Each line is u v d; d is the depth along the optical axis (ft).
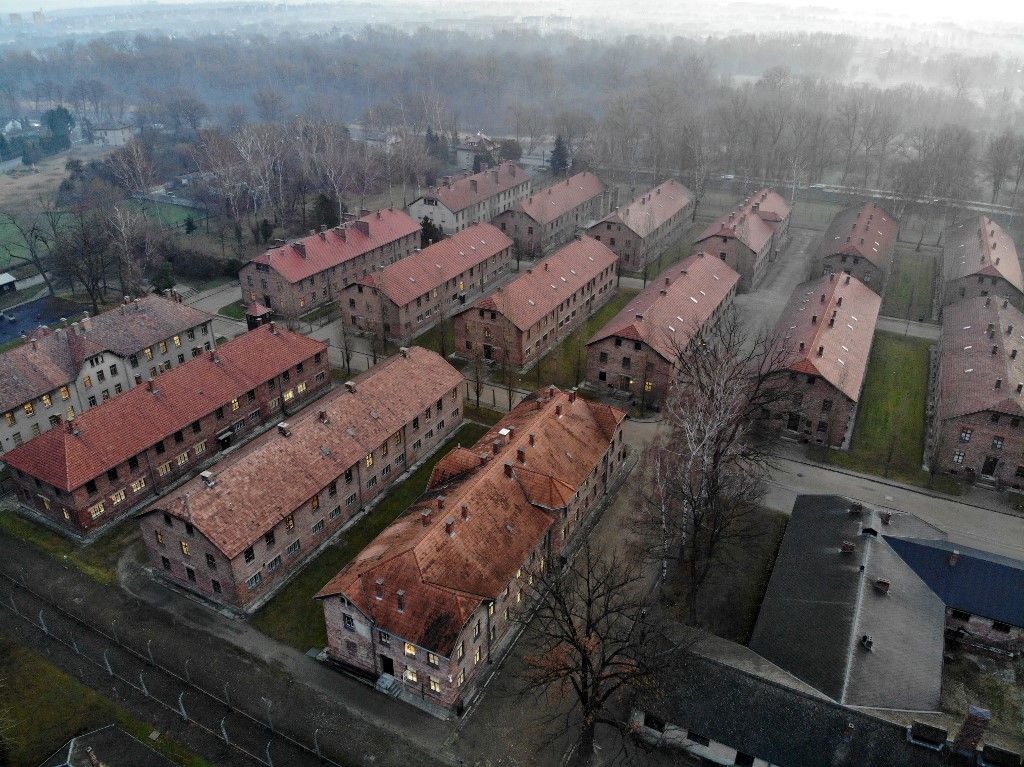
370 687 183.11
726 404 205.98
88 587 212.84
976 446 252.21
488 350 334.44
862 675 159.12
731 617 201.87
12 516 240.53
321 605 205.46
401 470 257.55
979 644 190.80
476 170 647.56
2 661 190.90
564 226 510.17
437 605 170.19
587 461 227.81
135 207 572.92
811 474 260.83
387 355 346.74
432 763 165.68
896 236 459.32
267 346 292.61
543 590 205.46
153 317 318.04
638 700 162.61
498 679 185.68
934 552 193.16
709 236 416.67
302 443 221.87
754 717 156.04
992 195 572.92
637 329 296.51
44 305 407.85
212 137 634.43
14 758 166.91
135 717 176.35
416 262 377.30
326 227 506.48
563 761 165.58
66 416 281.54
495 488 200.23
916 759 144.87
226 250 490.49
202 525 192.44
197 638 195.93
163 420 249.96
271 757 167.12
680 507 226.17
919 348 351.25
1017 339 292.40
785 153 622.13
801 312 320.91
